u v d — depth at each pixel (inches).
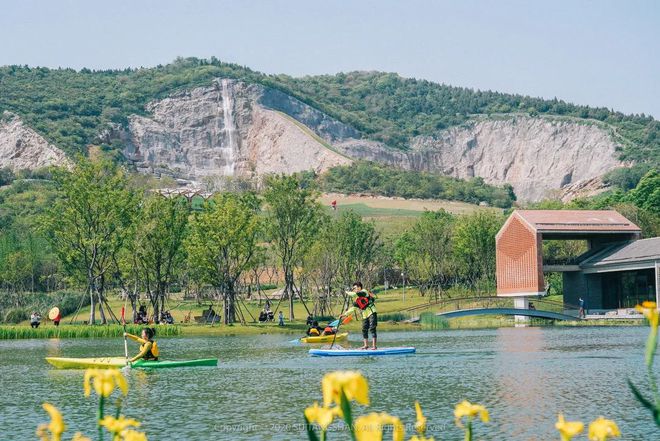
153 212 3654.0
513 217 4306.1
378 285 6171.3
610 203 6240.2
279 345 2442.2
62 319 4308.6
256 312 4451.3
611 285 4138.8
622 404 1094.4
